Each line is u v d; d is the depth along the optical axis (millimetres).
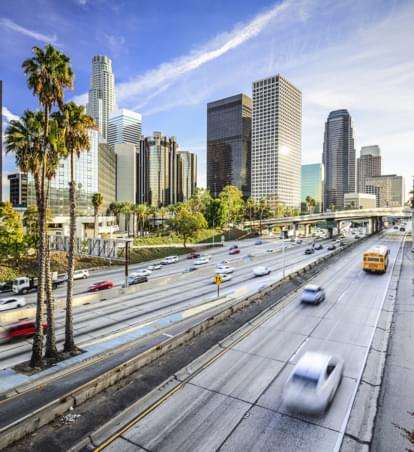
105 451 10109
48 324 18594
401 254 59625
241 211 148375
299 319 23391
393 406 12484
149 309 29344
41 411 11586
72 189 20344
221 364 16188
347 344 18688
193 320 24656
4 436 10258
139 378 14680
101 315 27766
